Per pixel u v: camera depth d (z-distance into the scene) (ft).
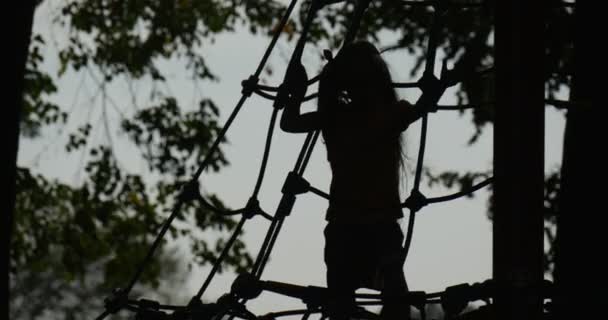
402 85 49.62
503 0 46.24
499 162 45.55
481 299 45.11
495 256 45.29
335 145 52.70
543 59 45.73
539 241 44.68
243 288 51.24
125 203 160.56
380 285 52.08
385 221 51.62
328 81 52.70
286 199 52.03
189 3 157.89
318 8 52.90
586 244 55.26
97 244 166.09
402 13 120.98
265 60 52.85
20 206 161.48
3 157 68.28
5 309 66.23
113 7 157.28
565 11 78.69
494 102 46.32
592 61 59.47
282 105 52.29
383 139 51.26
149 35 159.53
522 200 44.68
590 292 44.78
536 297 44.29
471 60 72.79
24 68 70.13
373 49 52.49
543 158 45.16
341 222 52.16
